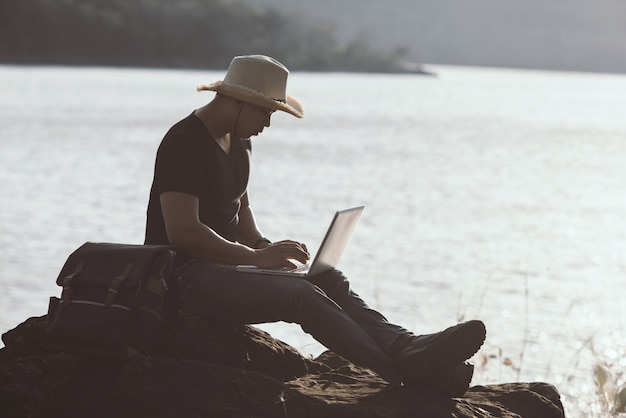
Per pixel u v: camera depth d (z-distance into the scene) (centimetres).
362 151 5853
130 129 6838
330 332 493
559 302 1703
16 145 5388
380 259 2162
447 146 6556
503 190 4009
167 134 519
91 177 3862
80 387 480
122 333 474
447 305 1628
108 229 2470
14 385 464
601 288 1889
